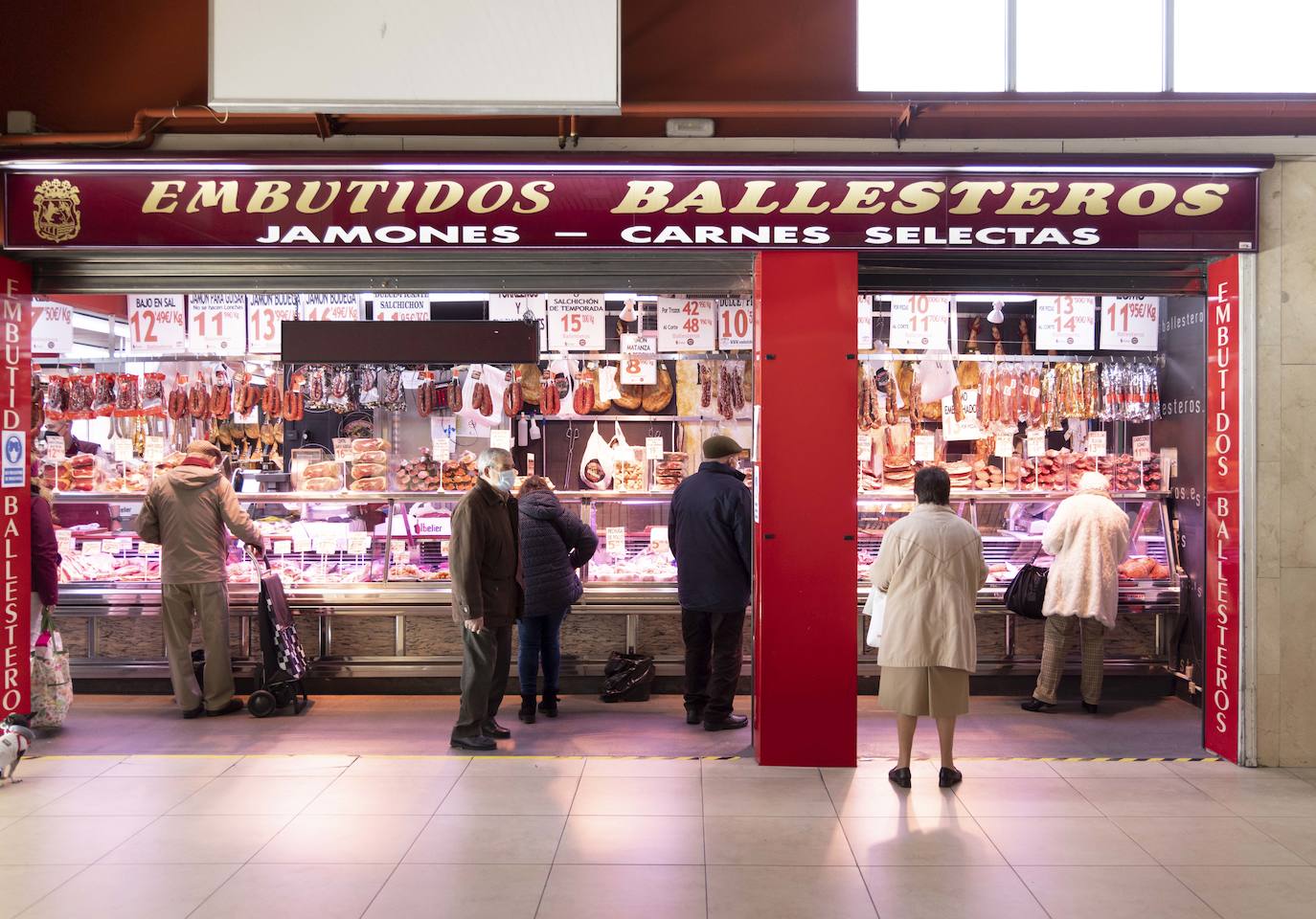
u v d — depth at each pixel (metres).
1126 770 4.93
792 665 4.91
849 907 3.42
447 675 6.41
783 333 4.87
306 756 5.09
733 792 4.57
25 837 4.02
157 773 4.83
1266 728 4.96
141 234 4.89
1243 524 4.93
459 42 4.49
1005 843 3.98
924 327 6.71
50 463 6.81
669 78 4.93
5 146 4.80
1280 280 4.87
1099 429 7.20
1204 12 4.66
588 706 6.17
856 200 4.83
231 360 6.94
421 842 3.97
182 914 3.35
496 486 5.28
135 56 4.98
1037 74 4.67
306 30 4.47
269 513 6.81
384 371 6.67
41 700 5.48
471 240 4.88
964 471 6.76
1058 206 4.83
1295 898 3.51
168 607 5.84
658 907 3.42
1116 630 6.56
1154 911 3.40
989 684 6.52
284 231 4.88
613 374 6.87
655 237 4.86
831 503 4.87
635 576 6.49
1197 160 4.73
